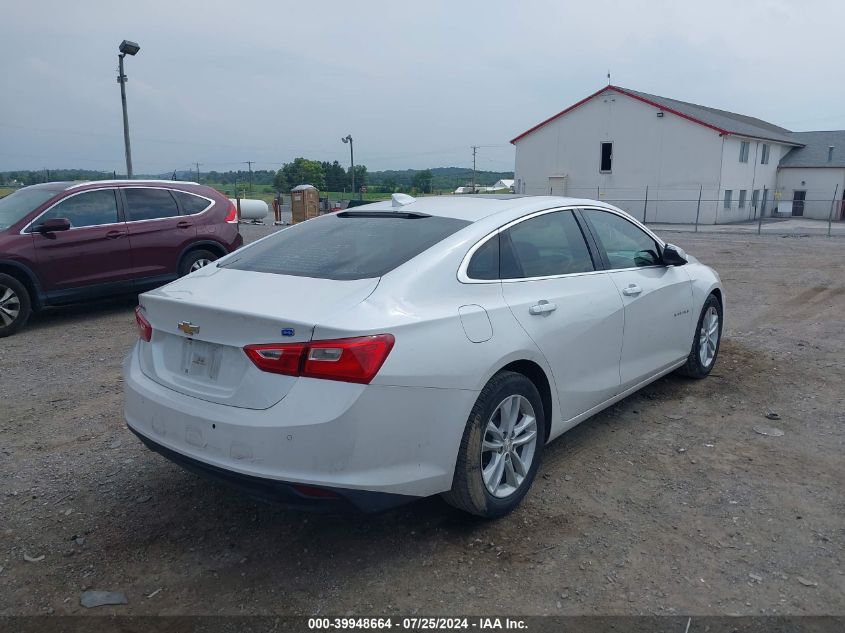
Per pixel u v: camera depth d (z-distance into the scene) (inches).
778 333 306.7
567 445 178.9
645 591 117.8
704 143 1472.7
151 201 359.6
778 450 175.0
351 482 112.6
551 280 155.0
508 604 114.8
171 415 124.7
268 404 113.9
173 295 133.0
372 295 122.2
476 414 129.6
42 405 213.3
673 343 203.3
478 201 167.2
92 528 139.7
